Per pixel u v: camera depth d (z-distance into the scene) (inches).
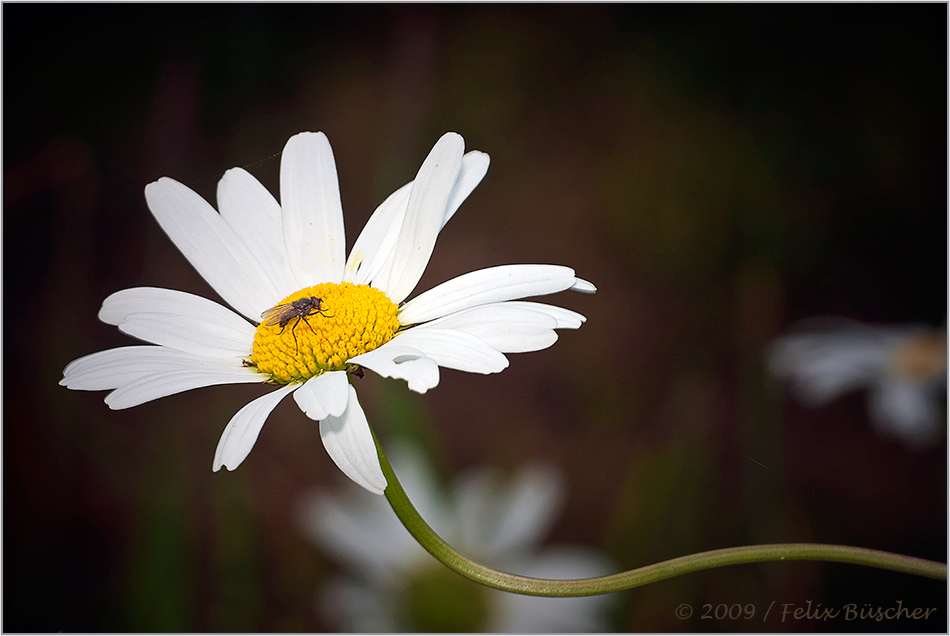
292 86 18.3
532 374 16.5
